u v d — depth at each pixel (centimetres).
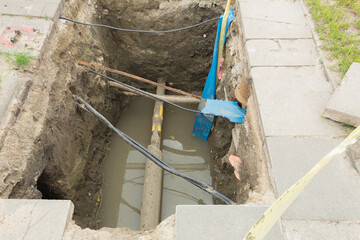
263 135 303
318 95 328
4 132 303
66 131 409
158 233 242
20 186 306
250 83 374
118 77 623
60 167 400
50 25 407
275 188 264
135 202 546
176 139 627
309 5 439
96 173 536
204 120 571
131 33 586
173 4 539
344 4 434
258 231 110
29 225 236
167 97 598
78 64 451
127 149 607
